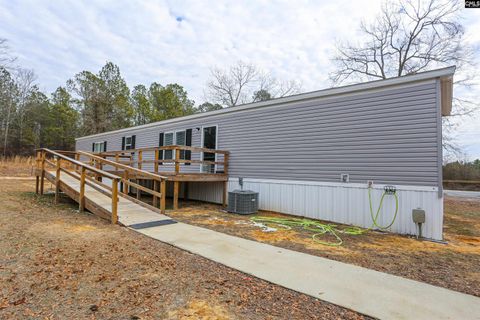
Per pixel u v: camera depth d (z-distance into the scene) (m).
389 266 3.56
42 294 2.45
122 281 2.78
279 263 3.48
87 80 26.19
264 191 8.08
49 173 8.57
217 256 3.66
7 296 2.38
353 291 2.72
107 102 26.42
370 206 6.04
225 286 2.75
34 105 31.75
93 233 4.52
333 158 6.69
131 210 6.27
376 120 6.04
